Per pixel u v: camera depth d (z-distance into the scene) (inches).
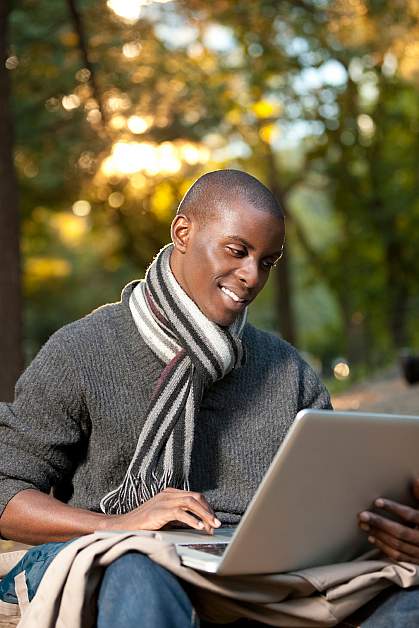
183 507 133.3
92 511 147.6
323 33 730.2
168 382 146.3
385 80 1019.3
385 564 131.3
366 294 1126.4
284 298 1139.9
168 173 813.9
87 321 151.6
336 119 986.7
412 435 130.5
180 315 147.2
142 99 657.6
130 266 1396.4
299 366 159.6
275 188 1126.4
